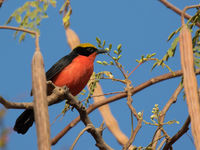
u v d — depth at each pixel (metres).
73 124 8.91
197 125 4.95
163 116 8.41
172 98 8.88
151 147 7.56
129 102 8.30
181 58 5.50
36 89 4.64
